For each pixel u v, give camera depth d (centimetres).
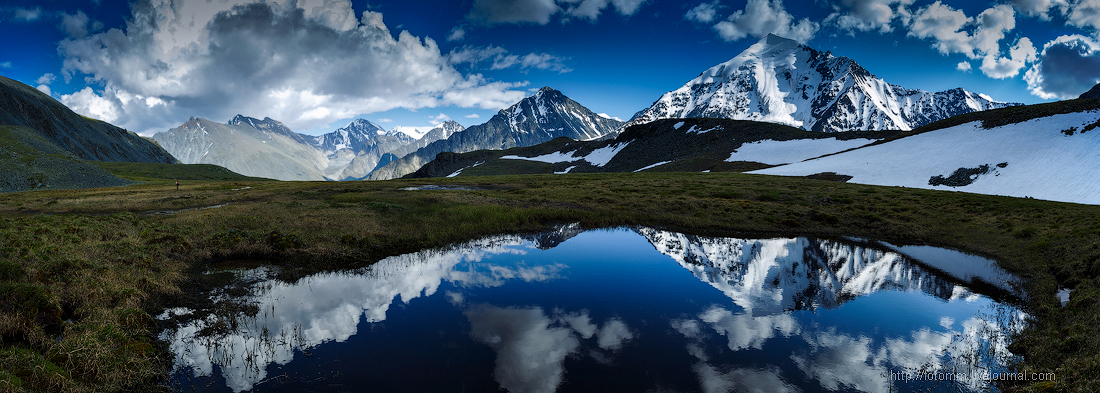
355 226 2742
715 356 1135
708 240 2886
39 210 3591
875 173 8175
